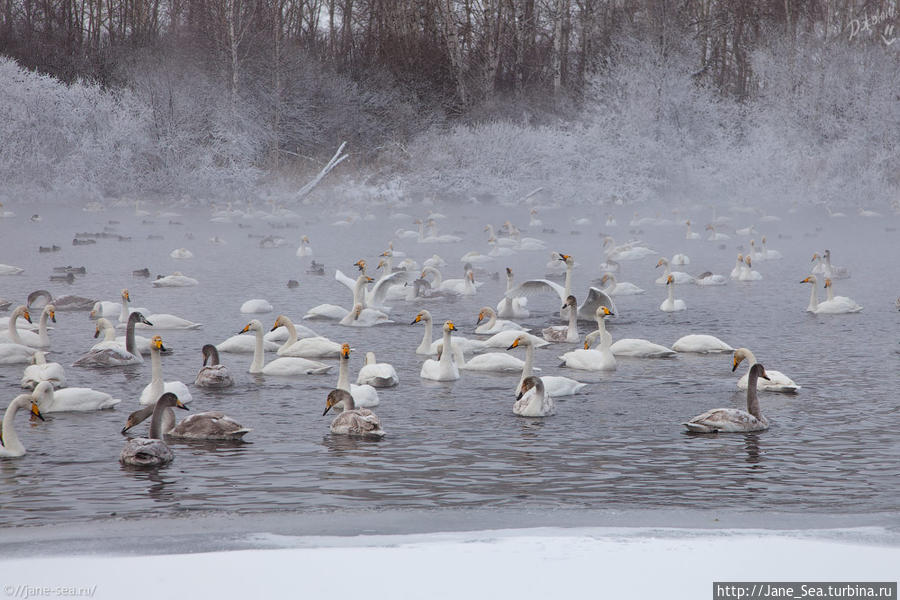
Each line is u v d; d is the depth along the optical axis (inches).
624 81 2974.9
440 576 398.6
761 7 3208.7
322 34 3769.7
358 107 3201.3
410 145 3147.1
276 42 3009.4
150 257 1813.5
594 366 848.9
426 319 917.2
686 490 513.7
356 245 2117.4
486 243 2183.8
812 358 905.5
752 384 650.2
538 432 634.8
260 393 749.9
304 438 619.5
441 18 3368.6
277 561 414.6
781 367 860.6
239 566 408.5
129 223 2498.8
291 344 913.5
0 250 1881.2
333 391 663.8
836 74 2960.1
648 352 914.7
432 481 529.3
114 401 699.4
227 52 2987.2
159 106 2896.2
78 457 575.5
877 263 1807.3
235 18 2955.2
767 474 541.6
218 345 963.3
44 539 441.7
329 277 1569.9
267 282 1496.1
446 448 596.1
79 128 2824.8
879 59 2962.6
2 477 536.4
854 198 2915.8
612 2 3395.7
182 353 924.6
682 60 2982.3
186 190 2896.2
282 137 3161.9
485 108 3208.7
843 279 1579.7
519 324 1141.7
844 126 2989.7
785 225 2628.0
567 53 3474.4
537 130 3132.4
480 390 766.5
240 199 2952.8
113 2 3575.3
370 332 1064.2
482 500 498.0
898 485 520.7
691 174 2994.6
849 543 434.3
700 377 816.3
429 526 458.3
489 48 3265.3
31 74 2792.8
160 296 1326.3
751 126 3107.8
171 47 3068.4
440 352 871.1
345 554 422.0
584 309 1132.5
